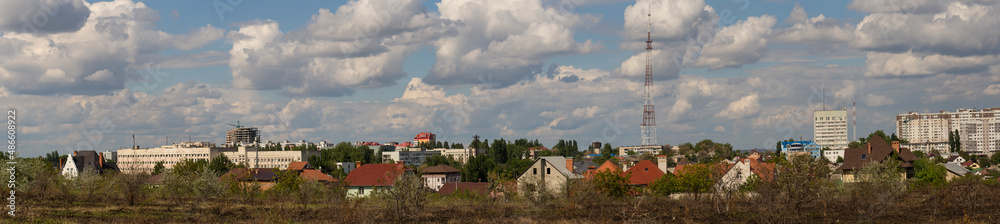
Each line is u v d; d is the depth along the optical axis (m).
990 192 55.72
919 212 47.12
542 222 44.59
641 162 97.75
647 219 44.72
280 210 47.16
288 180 80.25
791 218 43.06
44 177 56.88
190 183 59.09
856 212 47.47
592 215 48.78
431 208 53.09
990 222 41.31
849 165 88.88
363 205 51.22
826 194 49.84
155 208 48.56
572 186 58.12
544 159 82.69
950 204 49.69
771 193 44.97
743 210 50.22
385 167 99.56
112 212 45.19
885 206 49.38
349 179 98.06
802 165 44.44
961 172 99.12
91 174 63.94
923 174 85.25
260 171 97.19
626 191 73.81
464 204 57.50
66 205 48.31
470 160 162.38
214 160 152.00
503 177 67.12
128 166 56.34
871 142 89.88
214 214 45.88
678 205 55.41
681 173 68.62
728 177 57.12
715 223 43.88
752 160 79.12
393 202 48.34
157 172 124.62
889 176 60.31
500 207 53.78
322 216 46.53
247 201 57.56
